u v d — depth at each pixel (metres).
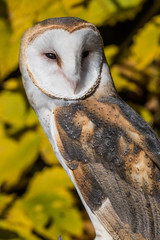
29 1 3.12
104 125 2.95
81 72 2.96
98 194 2.94
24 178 3.13
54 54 2.95
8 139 3.12
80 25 2.94
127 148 2.94
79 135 2.95
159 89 3.17
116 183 2.94
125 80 3.16
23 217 3.09
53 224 3.09
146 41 3.11
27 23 3.13
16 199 3.11
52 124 2.96
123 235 2.93
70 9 3.12
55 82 2.96
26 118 3.13
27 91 2.99
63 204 3.10
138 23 3.17
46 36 2.95
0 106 3.13
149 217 2.93
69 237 3.09
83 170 2.94
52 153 3.12
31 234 3.08
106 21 3.12
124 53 3.14
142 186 2.93
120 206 2.93
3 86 3.15
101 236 2.95
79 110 2.96
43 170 3.12
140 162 2.94
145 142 2.94
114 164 2.94
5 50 3.13
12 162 3.11
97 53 2.96
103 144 2.94
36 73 2.97
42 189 3.11
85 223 3.12
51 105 2.97
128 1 3.13
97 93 2.97
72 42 2.93
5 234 3.07
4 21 3.13
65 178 3.12
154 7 3.15
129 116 2.96
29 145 3.12
